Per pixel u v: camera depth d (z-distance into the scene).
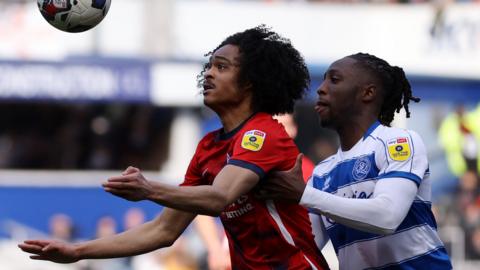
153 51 39.66
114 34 39.44
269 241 12.48
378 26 41.22
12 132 40.72
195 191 11.30
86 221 38.06
